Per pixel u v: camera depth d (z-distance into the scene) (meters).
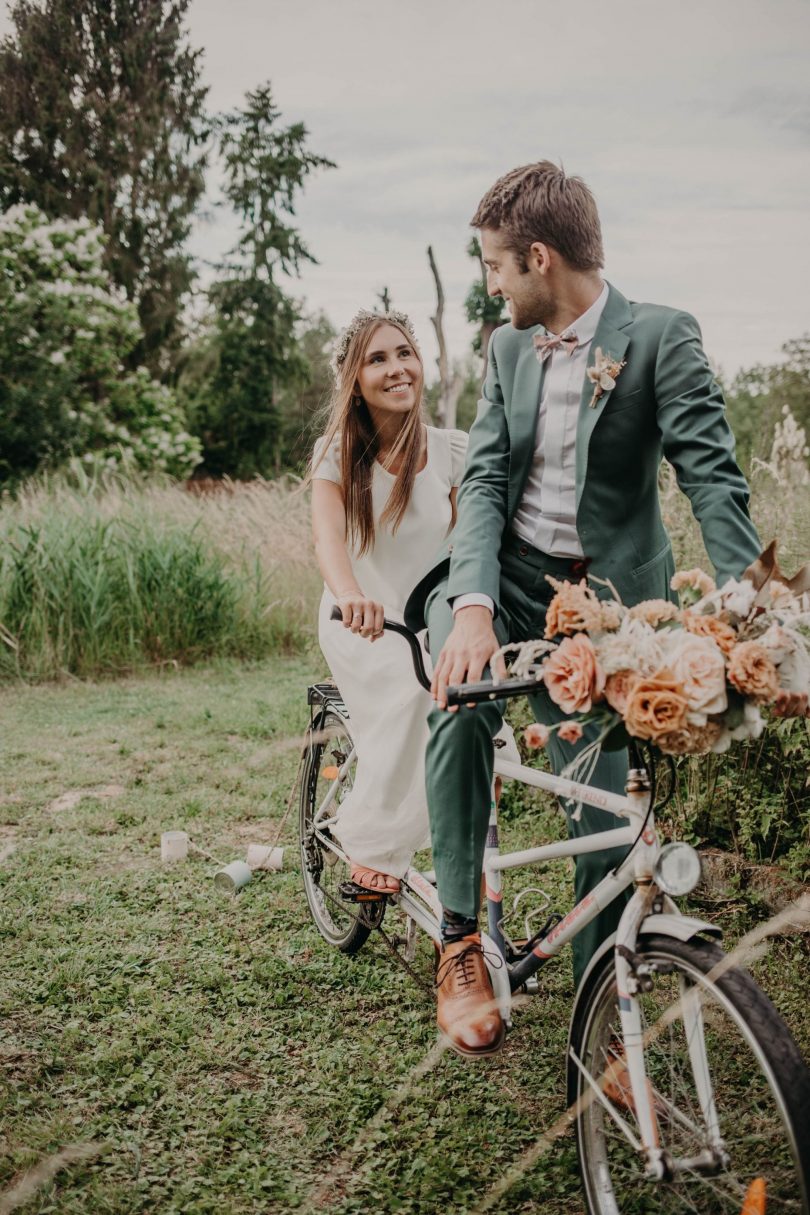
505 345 2.49
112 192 25.91
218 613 8.46
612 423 2.28
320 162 28.67
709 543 2.10
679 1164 1.78
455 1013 2.27
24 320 16.86
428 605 2.52
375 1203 2.20
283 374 29.61
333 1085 2.60
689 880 1.76
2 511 9.71
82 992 3.05
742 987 1.71
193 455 20.69
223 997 3.03
